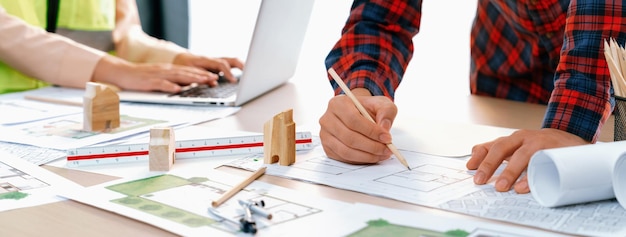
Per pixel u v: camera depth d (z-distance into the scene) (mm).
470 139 981
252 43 1203
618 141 738
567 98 828
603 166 655
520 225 616
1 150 928
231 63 1727
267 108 1259
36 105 1290
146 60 1736
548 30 1254
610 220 625
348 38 1082
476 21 1490
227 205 669
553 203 654
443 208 665
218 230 599
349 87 1012
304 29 1516
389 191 720
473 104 1318
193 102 1300
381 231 590
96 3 1732
